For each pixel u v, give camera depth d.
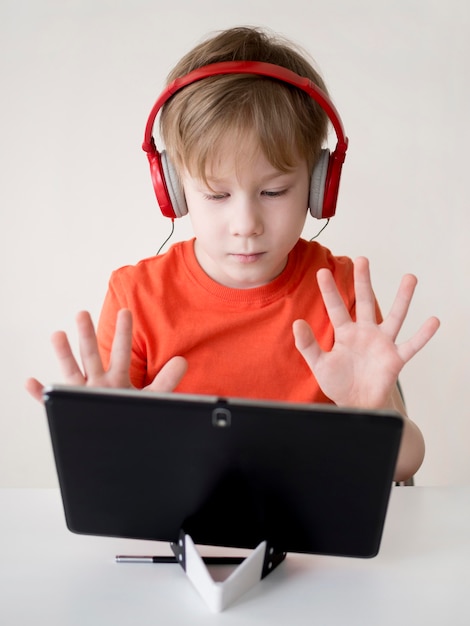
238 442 0.62
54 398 0.62
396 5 1.61
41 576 0.71
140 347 1.14
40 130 1.66
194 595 0.68
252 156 0.90
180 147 0.95
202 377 1.13
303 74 1.04
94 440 0.64
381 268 1.75
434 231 1.73
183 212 1.07
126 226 1.71
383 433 0.60
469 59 1.63
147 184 1.69
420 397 1.86
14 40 1.62
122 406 0.61
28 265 1.73
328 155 1.00
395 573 0.72
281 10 1.61
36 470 1.88
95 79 1.64
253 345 1.14
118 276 1.19
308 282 1.17
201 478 0.65
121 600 0.67
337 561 0.74
